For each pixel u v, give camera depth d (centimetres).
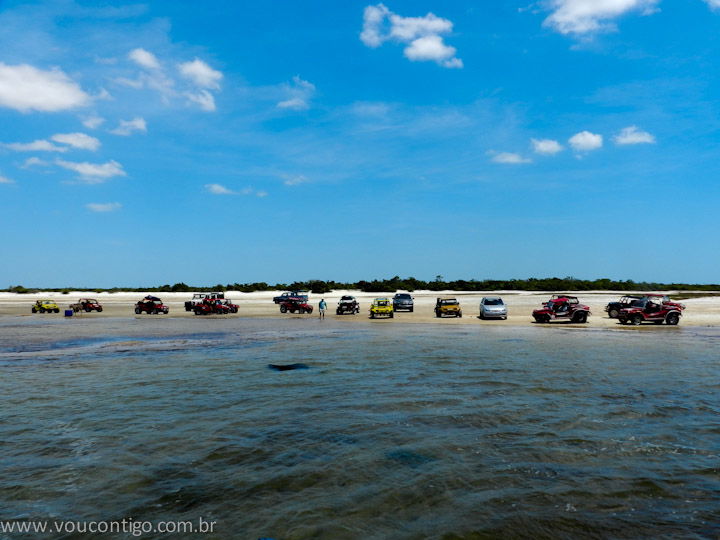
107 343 2170
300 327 2962
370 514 490
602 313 3806
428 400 969
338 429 780
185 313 4988
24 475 602
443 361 1473
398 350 1752
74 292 10788
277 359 1573
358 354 1659
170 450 689
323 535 448
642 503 506
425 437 735
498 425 793
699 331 2442
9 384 1182
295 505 512
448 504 509
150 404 962
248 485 566
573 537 439
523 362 1436
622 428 767
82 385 1162
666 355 1572
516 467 609
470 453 662
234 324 3316
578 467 607
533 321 3189
